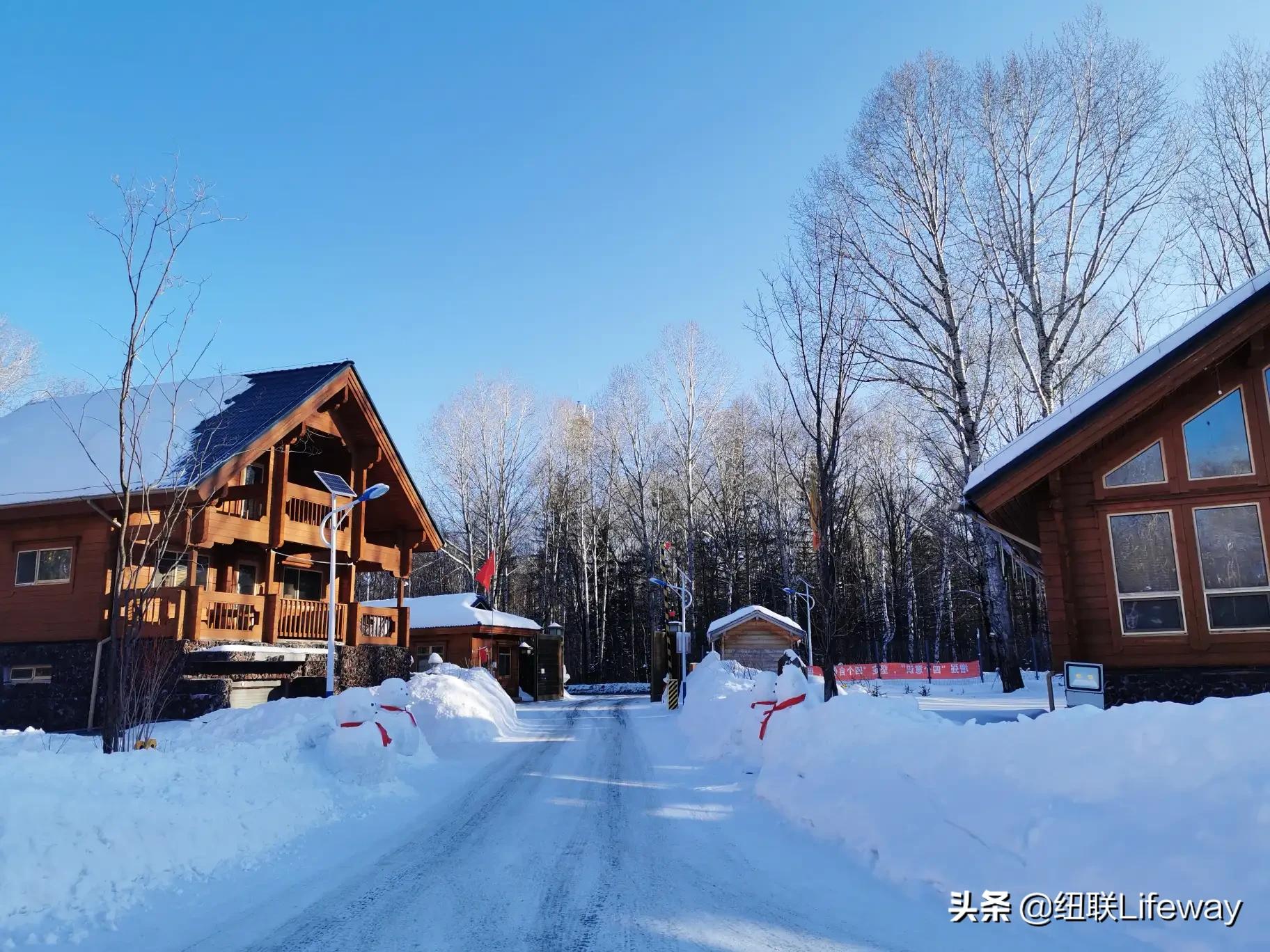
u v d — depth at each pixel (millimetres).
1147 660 10492
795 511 50500
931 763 6145
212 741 11492
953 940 4582
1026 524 12805
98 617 16906
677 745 15008
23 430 20953
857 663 49406
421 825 8359
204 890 5855
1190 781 4449
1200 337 10133
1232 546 10398
